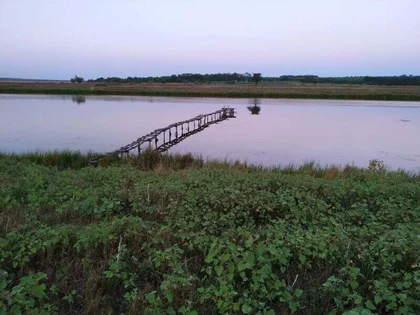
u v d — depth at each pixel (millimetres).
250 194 7828
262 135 27641
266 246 4805
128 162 14867
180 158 15844
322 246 4727
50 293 4270
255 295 4102
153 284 4523
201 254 5047
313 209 6961
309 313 4074
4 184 8234
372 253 4688
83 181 9008
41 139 24609
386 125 33562
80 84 134500
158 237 5109
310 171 13547
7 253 4691
